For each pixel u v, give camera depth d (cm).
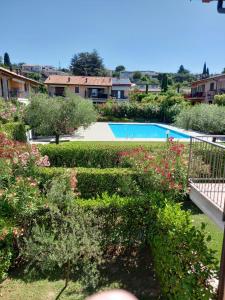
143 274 473
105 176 750
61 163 937
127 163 853
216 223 446
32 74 6362
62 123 1625
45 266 427
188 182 643
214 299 308
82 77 4659
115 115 3128
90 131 2142
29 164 548
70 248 414
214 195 505
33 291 429
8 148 540
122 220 507
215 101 2628
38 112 1588
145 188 703
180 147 732
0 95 2292
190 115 1853
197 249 340
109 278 461
